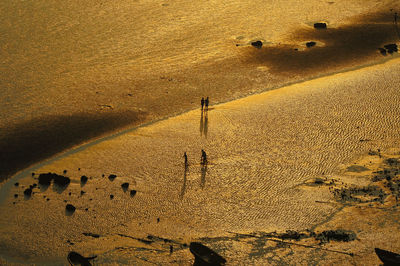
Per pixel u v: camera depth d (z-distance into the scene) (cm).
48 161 8175
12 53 12800
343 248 5794
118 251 6066
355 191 6869
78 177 7662
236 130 8781
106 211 6825
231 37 13488
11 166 8050
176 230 6394
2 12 15812
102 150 8419
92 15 15550
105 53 12738
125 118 9544
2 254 6141
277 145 8200
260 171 7531
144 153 8238
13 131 9131
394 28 13425
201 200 6950
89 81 11194
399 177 7088
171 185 7331
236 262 5712
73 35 13950
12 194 7288
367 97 9594
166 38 13600
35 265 5938
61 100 10325
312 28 13838
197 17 15150
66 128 9212
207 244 6078
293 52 12325
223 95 10331
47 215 6794
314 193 6925
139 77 11338
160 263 5806
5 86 10981
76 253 5866
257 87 10619
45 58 12488
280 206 6712
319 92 10075
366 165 7469
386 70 10888
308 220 6384
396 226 6075
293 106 9531
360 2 15738
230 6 16050
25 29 14412
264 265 5647
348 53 12075
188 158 8006
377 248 5544
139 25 14612
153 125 9225
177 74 11425
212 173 7556
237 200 6912
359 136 8262
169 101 10162
